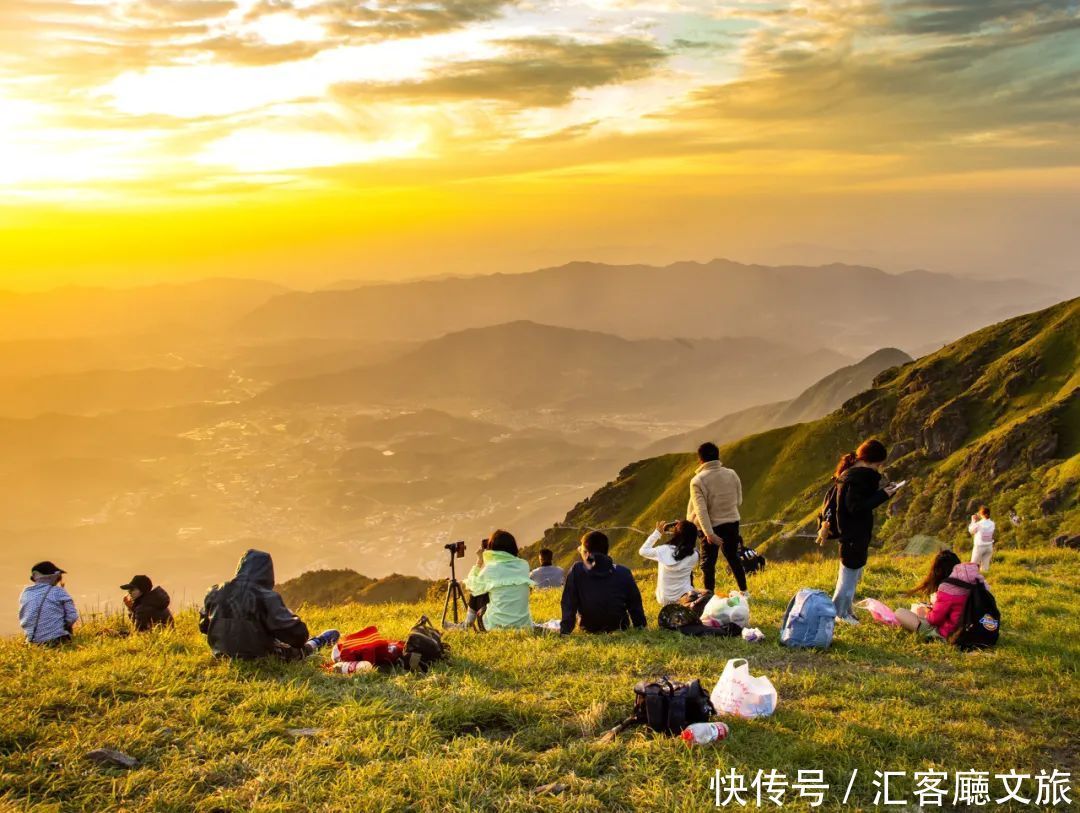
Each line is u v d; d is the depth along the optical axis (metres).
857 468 12.10
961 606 11.22
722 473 13.70
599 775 7.14
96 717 8.24
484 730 8.14
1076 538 52.00
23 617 11.84
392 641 10.52
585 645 11.02
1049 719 8.52
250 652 10.05
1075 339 137.50
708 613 12.09
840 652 10.91
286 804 6.41
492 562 13.05
